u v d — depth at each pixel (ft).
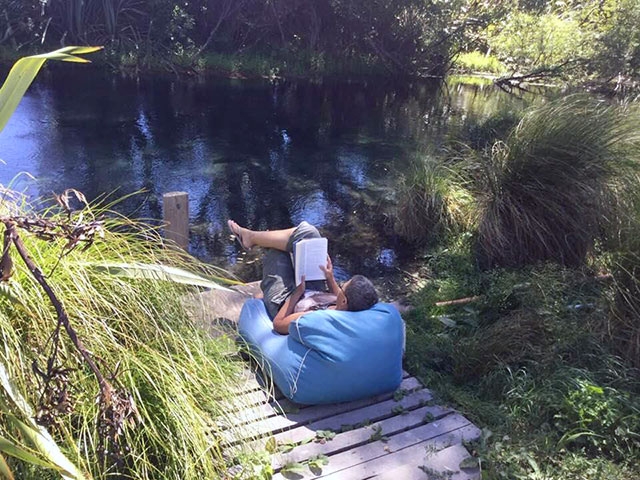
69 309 6.60
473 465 8.42
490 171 17.06
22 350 6.22
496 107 44.06
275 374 9.71
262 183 24.94
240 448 7.91
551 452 8.73
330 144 31.96
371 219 21.33
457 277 15.84
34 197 20.94
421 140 33.01
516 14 60.75
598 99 17.34
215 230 19.81
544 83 58.18
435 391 10.27
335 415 9.48
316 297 10.81
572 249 15.30
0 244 6.36
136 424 6.60
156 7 53.72
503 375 10.44
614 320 11.35
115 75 47.83
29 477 5.92
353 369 9.29
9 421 5.72
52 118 32.65
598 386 9.84
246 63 55.21
